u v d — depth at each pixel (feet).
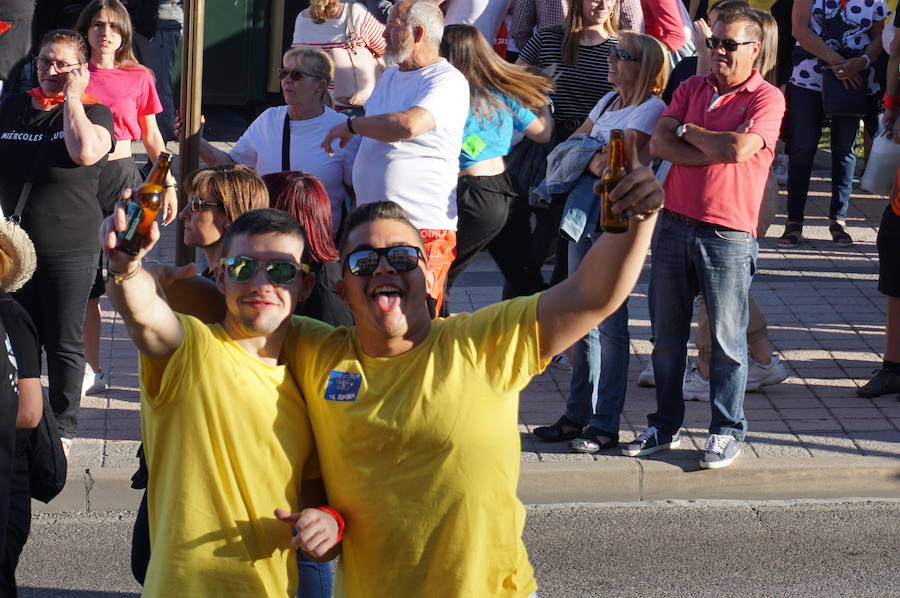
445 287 27.99
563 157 25.54
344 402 12.78
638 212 11.79
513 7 38.58
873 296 35.99
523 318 12.80
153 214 11.71
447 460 12.63
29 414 16.66
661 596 21.30
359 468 12.78
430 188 25.17
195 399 12.66
